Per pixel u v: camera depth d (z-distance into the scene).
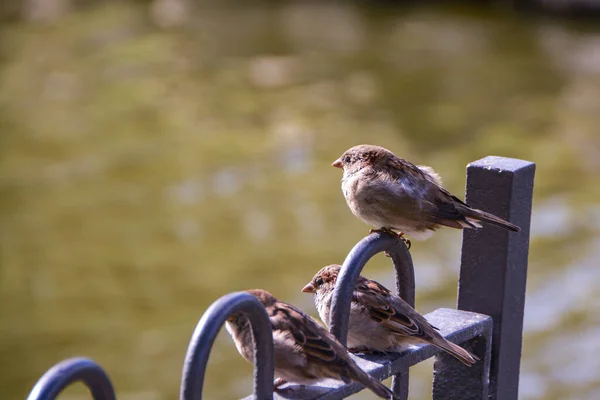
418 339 3.63
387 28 30.81
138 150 21.66
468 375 3.87
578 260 15.05
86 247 17.06
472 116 23.03
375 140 21.80
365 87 25.45
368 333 3.82
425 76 26.19
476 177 3.87
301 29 30.98
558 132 21.72
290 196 18.83
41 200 19.12
